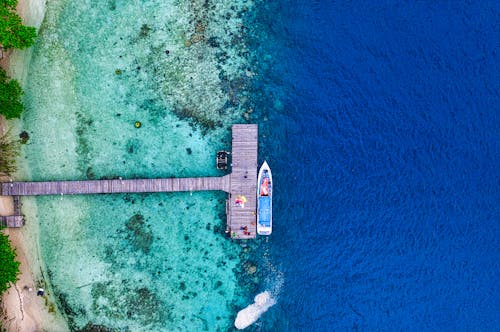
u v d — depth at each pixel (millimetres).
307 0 24594
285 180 24531
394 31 24781
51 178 23578
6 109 21812
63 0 23281
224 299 24422
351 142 24766
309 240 24703
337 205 24766
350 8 24766
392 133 24797
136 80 23797
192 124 24062
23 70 23234
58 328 23859
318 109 24641
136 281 24094
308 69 24609
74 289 23891
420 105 24812
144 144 23906
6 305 23484
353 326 24750
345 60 24703
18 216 23266
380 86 24766
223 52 24141
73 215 23812
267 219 23969
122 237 24016
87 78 23594
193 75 24016
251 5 24312
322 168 24688
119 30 23609
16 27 21250
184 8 23875
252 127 23688
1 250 21453
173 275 24219
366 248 24781
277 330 24656
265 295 24594
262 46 24391
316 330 24766
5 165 23266
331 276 24781
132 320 24078
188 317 24297
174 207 24156
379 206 24812
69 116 23578
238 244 24391
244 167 23719
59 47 23406
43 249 23734
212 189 23766
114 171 23828
